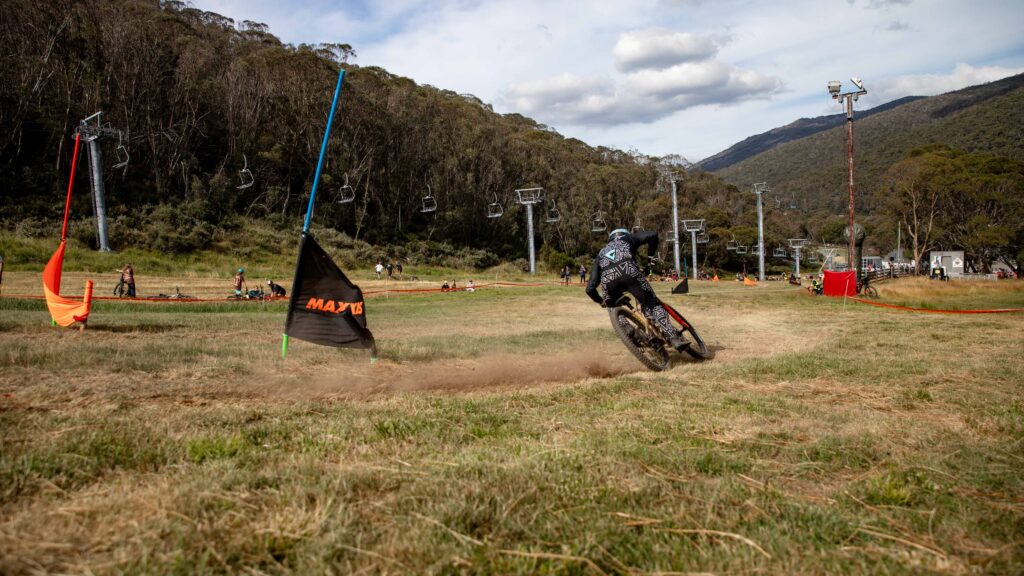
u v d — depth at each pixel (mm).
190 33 66875
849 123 24938
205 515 2217
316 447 3184
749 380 5523
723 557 2014
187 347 7277
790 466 2986
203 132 64750
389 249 70125
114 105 57406
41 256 38062
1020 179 65125
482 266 77000
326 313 6328
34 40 54969
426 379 5672
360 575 1856
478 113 101562
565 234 94062
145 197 55969
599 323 14477
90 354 6086
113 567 1822
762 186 71250
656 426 3711
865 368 6086
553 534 2148
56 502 2312
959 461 3049
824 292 23453
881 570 1926
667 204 102438
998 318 13305
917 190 66875
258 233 58031
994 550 2068
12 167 51031
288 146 69875
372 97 74688
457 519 2246
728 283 54688
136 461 2840
